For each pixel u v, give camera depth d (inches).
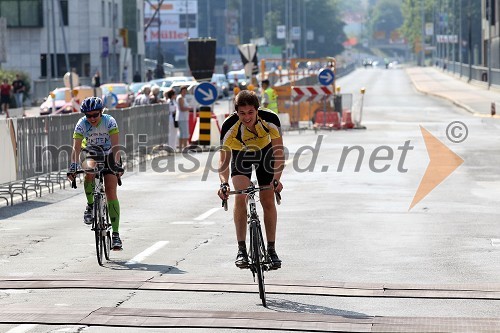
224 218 1686.8
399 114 5703.7
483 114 5590.6
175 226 1592.0
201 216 1713.8
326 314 950.4
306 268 1205.1
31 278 1143.6
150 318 933.8
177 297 1037.8
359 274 1165.1
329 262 1245.7
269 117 1032.2
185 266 1222.9
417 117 5339.6
